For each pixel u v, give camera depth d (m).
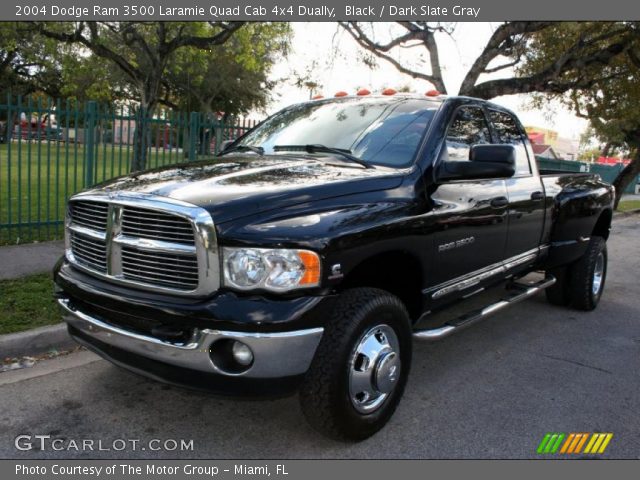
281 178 3.28
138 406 3.68
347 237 2.99
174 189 3.04
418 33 12.48
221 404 3.74
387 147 3.89
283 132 4.52
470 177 3.78
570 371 4.61
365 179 3.39
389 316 3.24
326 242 2.88
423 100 4.28
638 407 3.97
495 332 5.54
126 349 3.00
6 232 8.26
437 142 3.89
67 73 16.31
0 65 30.47
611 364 4.80
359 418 3.18
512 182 4.75
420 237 3.50
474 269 4.25
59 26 12.56
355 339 3.02
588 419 3.75
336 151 3.92
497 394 4.10
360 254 3.06
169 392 3.88
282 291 2.78
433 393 4.07
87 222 3.34
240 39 14.68
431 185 3.73
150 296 2.93
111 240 3.09
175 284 2.90
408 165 3.71
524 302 6.67
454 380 4.32
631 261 10.17
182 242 2.86
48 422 3.44
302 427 3.48
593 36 13.60
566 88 13.20
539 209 5.08
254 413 3.63
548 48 14.44
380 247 3.19
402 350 3.41
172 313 2.81
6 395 3.75
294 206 3.00
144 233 2.98
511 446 3.37
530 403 3.96
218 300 2.76
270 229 2.81
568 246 5.73
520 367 4.65
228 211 2.82
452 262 3.92
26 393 3.79
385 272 3.49
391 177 3.53
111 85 26.81
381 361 3.19
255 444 3.28
